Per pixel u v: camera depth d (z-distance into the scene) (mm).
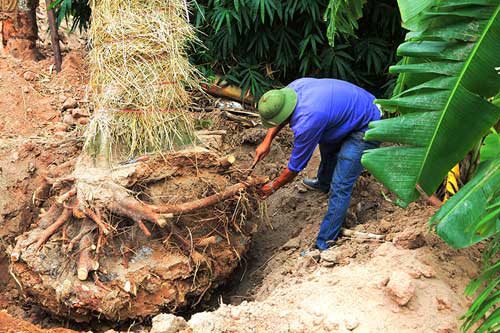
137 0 4965
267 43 6797
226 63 7125
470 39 3408
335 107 4855
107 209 4660
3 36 7727
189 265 4840
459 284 4098
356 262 4496
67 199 4789
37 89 7047
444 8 3441
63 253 4738
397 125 3518
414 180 3525
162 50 4930
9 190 5734
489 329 3324
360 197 5867
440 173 3561
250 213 5289
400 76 4656
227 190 4965
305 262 4898
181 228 4914
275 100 4777
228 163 5145
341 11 4859
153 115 4902
